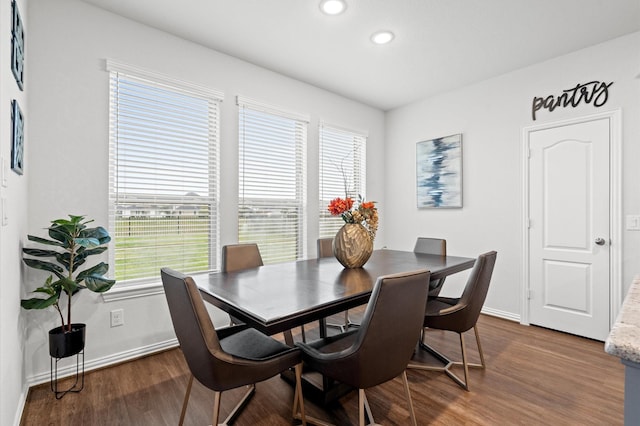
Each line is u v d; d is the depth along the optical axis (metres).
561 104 2.98
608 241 2.72
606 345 0.66
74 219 1.89
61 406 1.84
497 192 3.42
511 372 2.21
